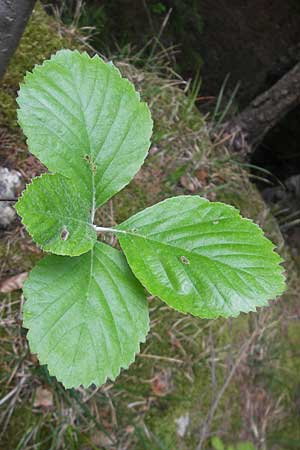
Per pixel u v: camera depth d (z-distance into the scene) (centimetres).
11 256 51
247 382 67
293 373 72
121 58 76
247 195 79
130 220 22
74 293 21
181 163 72
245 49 133
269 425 68
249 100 132
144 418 56
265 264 21
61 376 20
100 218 59
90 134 23
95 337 20
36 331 20
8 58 36
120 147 23
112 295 21
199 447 58
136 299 21
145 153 23
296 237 104
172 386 58
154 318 59
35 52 61
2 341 49
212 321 64
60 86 23
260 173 126
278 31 138
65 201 20
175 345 60
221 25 131
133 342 21
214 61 129
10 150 54
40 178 19
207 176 75
